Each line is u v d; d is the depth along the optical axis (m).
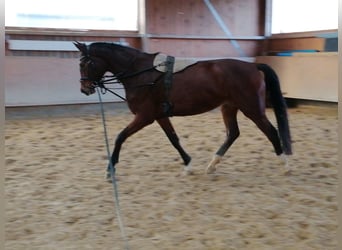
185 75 3.94
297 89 8.70
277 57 9.09
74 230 2.90
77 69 8.00
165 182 3.97
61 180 4.05
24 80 7.58
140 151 5.13
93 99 8.16
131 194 3.66
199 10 9.12
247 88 3.96
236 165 4.54
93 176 4.17
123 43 8.54
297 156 4.87
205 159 4.77
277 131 4.22
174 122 6.95
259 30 9.78
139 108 4.03
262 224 2.96
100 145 5.44
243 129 6.34
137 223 3.02
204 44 9.25
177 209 3.26
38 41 7.74
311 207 3.30
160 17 8.74
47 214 3.20
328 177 4.09
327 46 8.43
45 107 7.81
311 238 2.74
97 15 8.32
